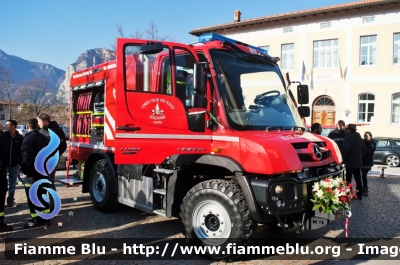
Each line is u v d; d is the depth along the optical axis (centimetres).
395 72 2219
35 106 3700
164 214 512
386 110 2253
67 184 741
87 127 749
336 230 616
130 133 483
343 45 2362
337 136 926
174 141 502
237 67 529
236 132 477
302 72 2489
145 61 505
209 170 522
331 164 514
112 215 668
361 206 802
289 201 431
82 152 757
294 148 452
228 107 489
